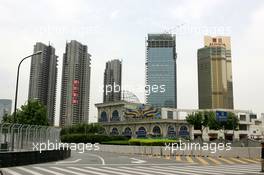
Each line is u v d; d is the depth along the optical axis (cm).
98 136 7144
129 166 2164
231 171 1795
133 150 4197
